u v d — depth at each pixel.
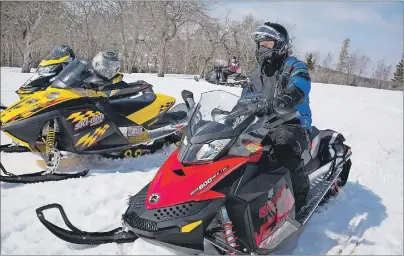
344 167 4.40
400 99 13.36
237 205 2.58
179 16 26.28
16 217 3.36
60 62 5.59
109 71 4.58
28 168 4.68
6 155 5.06
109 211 3.57
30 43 21.11
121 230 3.02
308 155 3.50
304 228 3.43
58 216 3.40
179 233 2.44
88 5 27.47
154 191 2.59
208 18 29.12
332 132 4.32
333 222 3.62
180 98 10.75
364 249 3.16
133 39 30.67
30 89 5.39
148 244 2.93
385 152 6.34
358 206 4.06
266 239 2.68
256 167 2.74
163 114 5.30
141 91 5.42
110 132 4.67
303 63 3.21
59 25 26.11
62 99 4.41
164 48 25.66
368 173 5.21
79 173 4.40
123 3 28.45
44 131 4.54
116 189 4.08
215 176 2.56
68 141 4.50
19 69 23.94
